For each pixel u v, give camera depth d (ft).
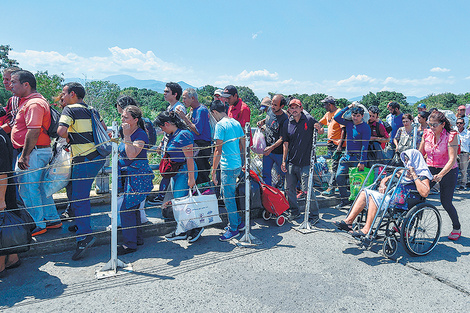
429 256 13.53
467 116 25.62
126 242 13.50
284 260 13.01
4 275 11.51
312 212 17.40
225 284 11.13
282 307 9.84
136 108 13.20
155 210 18.19
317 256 13.42
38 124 12.36
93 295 10.39
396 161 21.85
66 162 13.46
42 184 13.96
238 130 15.05
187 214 14.02
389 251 13.79
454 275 11.82
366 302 10.14
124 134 13.01
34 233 13.92
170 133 14.17
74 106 13.02
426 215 13.74
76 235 12.91
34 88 13.07
